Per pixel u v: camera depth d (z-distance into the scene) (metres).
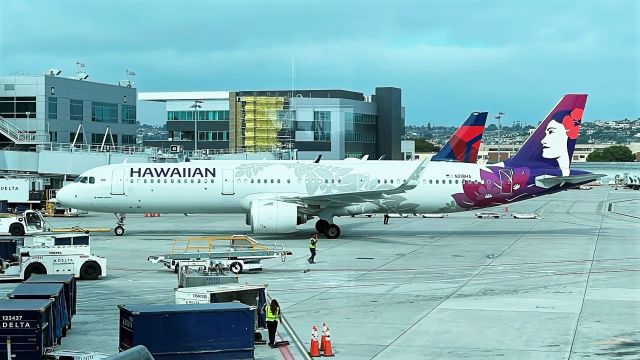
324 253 57.56
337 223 85.94
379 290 42.06
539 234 73.00
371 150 177.00
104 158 97.88
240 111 166.38
